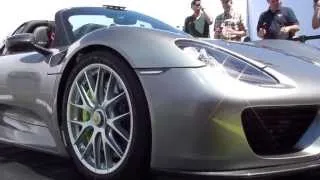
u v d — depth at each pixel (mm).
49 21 4207
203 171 2533
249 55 2912
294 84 2689
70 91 3023
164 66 2588
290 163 2639
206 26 7160
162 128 2561
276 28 6180
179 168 2570
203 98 2469
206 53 2660
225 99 2463
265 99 2525
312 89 2713
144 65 2633
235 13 6711
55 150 3215
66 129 3047
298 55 3285
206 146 2482
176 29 3975
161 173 2635
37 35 3664
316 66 3039
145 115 2629
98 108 2891
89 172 2914
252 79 2607
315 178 3180
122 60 2744
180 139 2523
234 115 2475
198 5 7125
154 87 2584
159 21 4027
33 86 3281
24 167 3543
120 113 2814
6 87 3541
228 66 2645
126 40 2754
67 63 3037
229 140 2482
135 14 3994
